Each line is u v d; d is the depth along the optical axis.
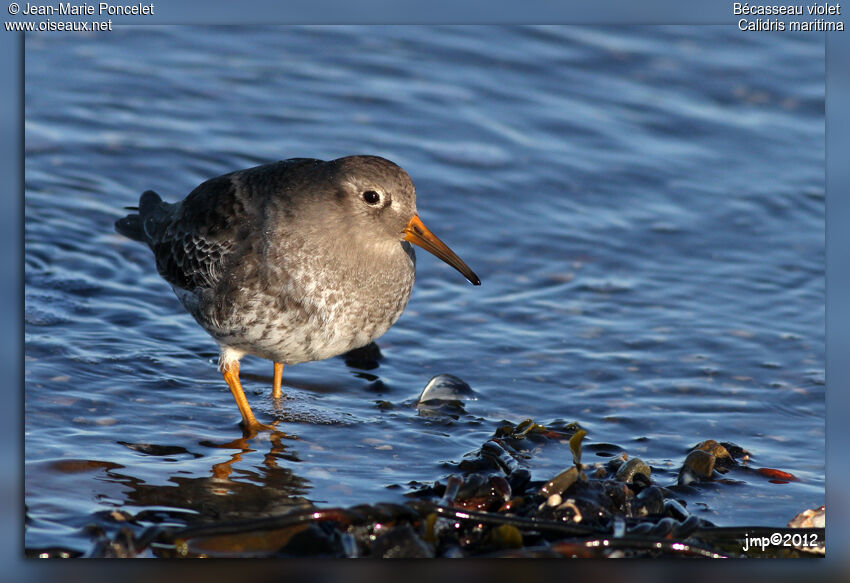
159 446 10.77
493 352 13.06
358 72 18.84
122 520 9.30
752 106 18.28
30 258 14.20
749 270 14.82
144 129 17.02
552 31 19.80
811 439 11.30
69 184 15.75
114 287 13.91
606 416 11.73
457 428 11.43
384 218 11.30
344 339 11.64
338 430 11.34
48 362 12.09
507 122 17.78
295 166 11.68
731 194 16.42
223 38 19.45
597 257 15.09
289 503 9.75
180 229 12.08
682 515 9.62
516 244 15.27
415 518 9.15
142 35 19.23
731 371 12.64
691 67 19.19
